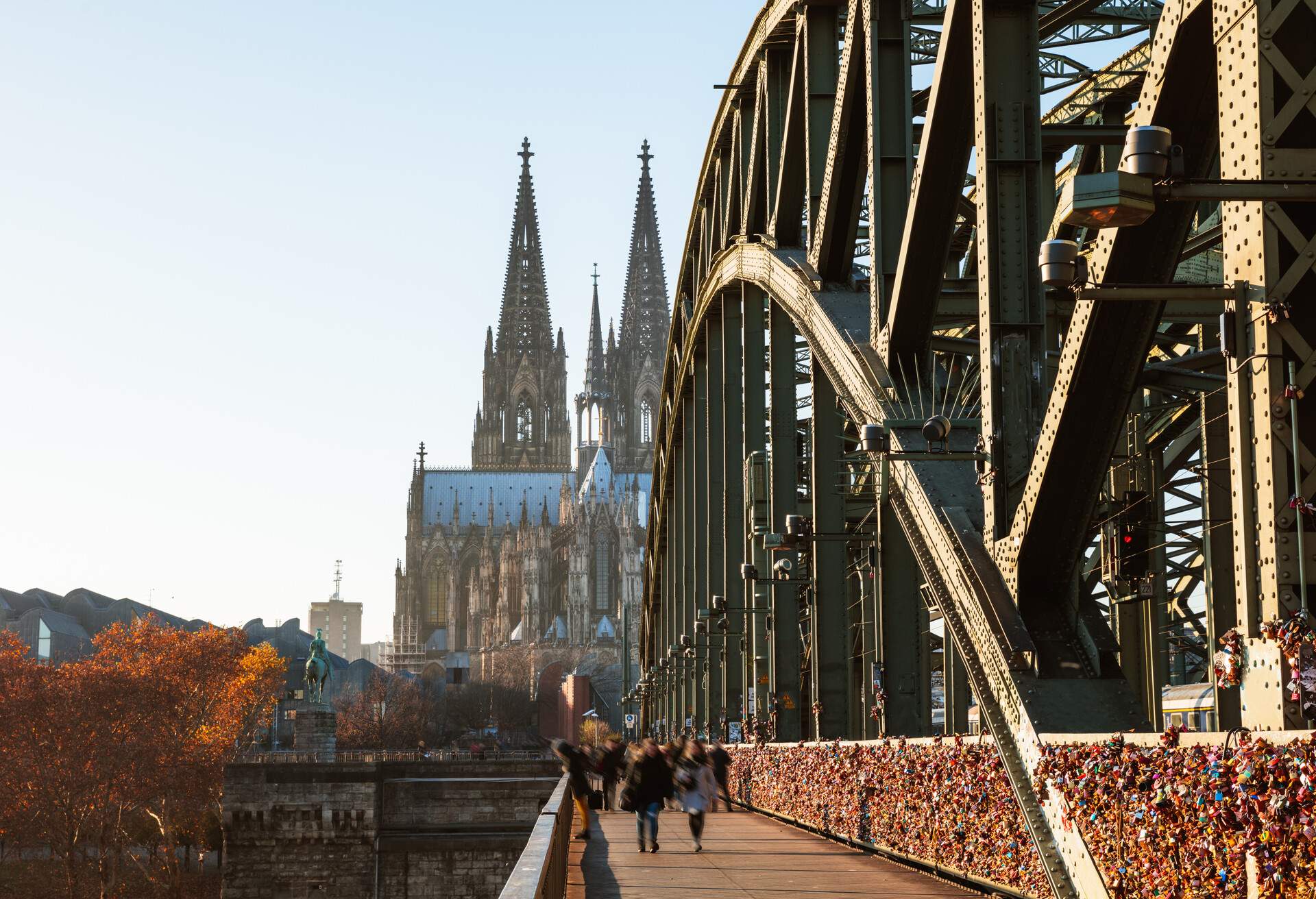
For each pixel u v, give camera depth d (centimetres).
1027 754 1262
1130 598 1330
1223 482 2512
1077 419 1228
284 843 9038
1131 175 920
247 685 14575
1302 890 761
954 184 1645
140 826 11050
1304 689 847
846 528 2981
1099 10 2508
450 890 8975
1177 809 914
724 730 4016
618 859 2409
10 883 10125
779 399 3123
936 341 2230
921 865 1888
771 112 2891
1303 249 902
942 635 2586
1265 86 910
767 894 1744
